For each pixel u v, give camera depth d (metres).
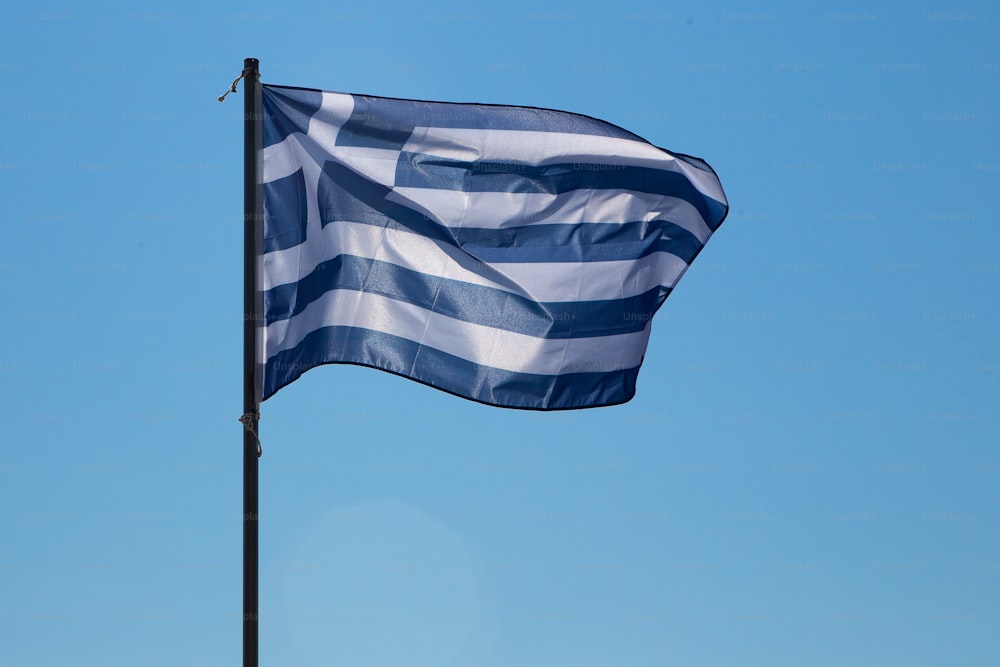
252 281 16.77
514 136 19.16
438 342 18.64
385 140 18.48
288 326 17.19
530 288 19.20
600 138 19.53
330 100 18.03
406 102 18.59
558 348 19.28
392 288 18.48
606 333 19.55
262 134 17.33
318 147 17.98
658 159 19.66
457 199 18.92
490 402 18.86
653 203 19.91
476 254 19.00
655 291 20.19
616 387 19.61
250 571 15.75
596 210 19.69
